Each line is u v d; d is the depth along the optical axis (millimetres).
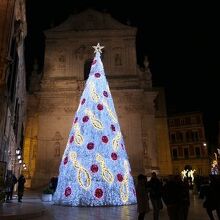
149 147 42031
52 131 41531
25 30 26547
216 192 9211
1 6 18391
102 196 16422
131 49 45656
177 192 8180
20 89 30312
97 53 20703
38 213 12547
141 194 10484
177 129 65250
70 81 43594
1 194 14211
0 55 17422
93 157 17031
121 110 42375
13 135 25531
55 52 45781
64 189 17141
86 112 18250
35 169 39375
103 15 47375
